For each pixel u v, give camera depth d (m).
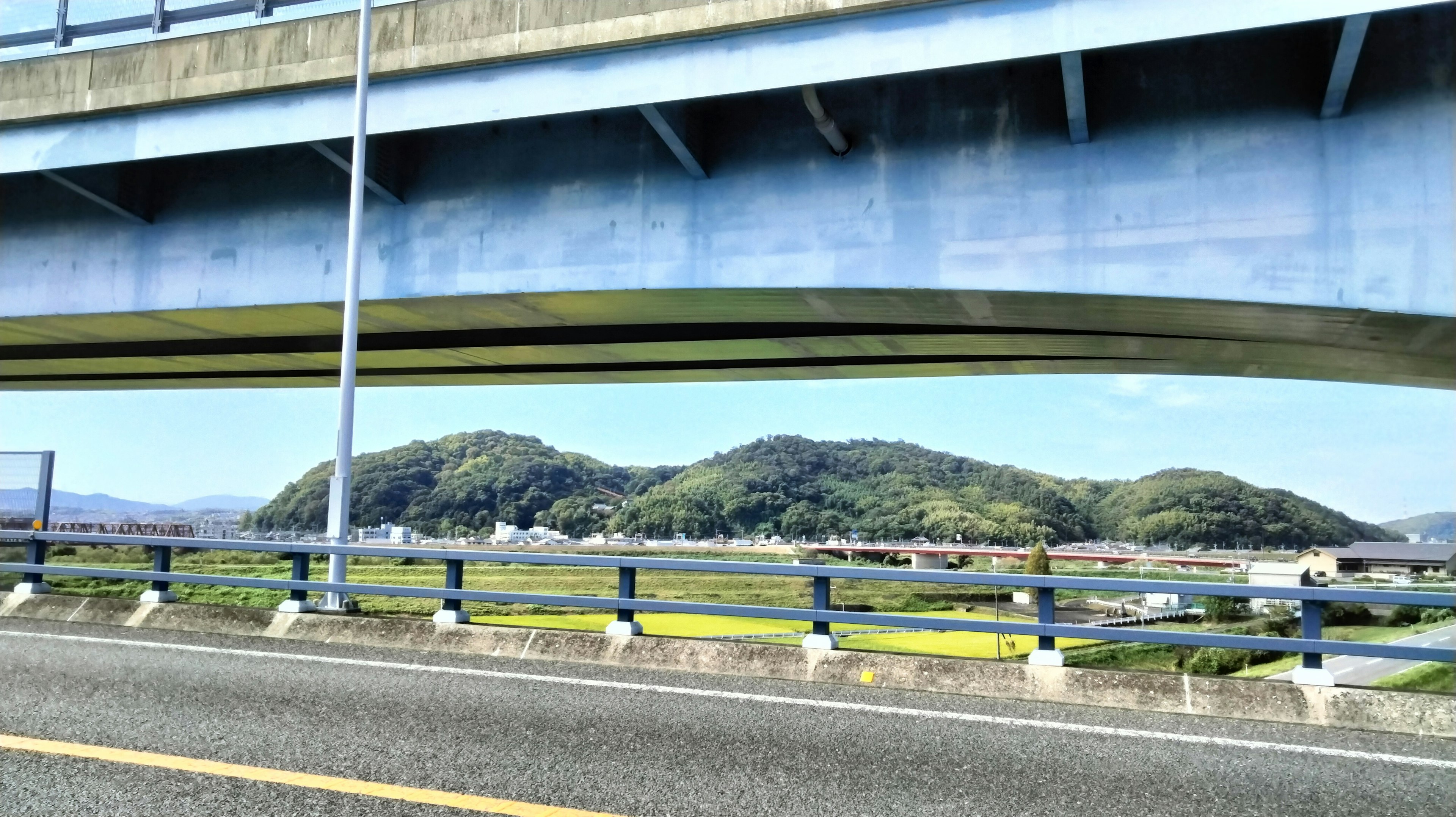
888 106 12.56
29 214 17.36
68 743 5.79
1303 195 10.71
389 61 13.27
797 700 7.37
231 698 7.19
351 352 12.69
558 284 14.00
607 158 13.98
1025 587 7.77
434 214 14.84
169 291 16.19
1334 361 15.41
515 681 8.01
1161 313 12.20
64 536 12.17
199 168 16.27
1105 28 10.23
